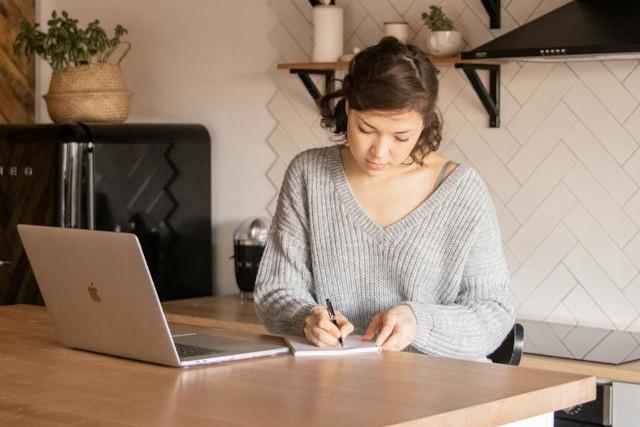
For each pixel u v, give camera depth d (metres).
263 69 4.46
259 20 4.45
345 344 2.20
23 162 4.27
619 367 3.03
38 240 2.19
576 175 3.66
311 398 1.73
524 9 3.73
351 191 2.50
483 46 3.31
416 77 2.21
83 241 2.07
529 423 1.89
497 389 1.82
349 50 4.18
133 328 2.04
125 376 1.92
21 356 2.13
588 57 3.22
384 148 2.25
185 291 4.52
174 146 4.46
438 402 1.71
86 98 4.36
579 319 3.68
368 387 1.82
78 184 4.17
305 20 4.33
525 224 3.78
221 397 1.74
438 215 2.44
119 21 4.90
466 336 2.31
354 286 2.50
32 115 5.12
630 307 3.57
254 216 4.52
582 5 3.32
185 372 1.96
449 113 3.94
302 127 4.36
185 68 4.70
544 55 3.13
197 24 4.65
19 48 4.42
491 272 2.46
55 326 2.25
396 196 2.47
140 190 4.34
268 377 1.91
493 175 3.85
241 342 2.25
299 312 2.37
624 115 3.55
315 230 2.52
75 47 4.38
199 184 4.57
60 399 1.72
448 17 3.92
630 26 3.07
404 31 3.88
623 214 3.57
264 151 4.48
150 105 4.82
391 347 2.19
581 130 3.64
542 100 3.72
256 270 4.25
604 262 3.62
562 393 1.87
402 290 2.47
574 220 3.68
